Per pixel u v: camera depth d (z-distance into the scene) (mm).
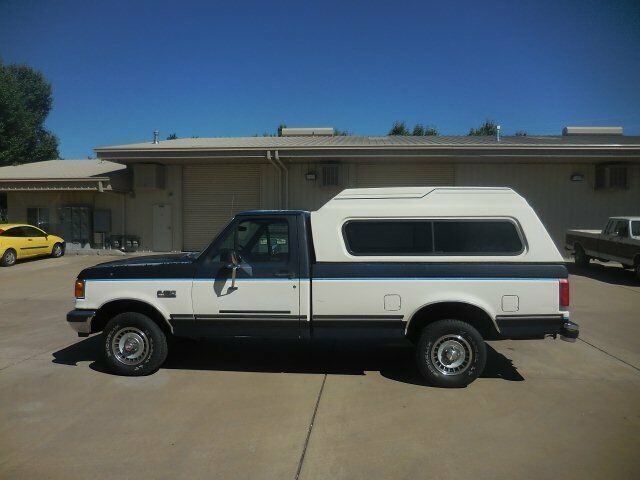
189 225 20078
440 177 18812
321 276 5605
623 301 10602
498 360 6586
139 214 20328
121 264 6043
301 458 3947
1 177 19953
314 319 5625
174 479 3637
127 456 3973
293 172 19344
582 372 6094
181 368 6238
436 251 5566
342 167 18906
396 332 5559
